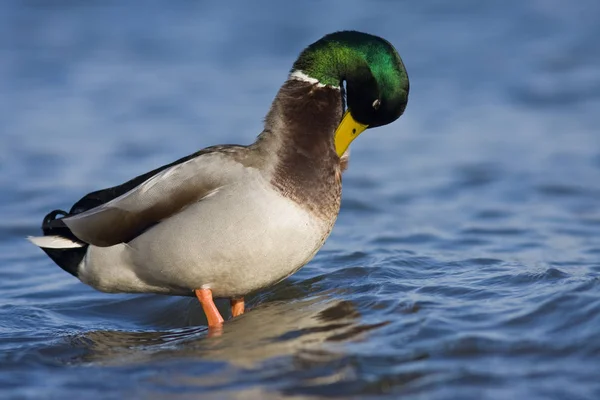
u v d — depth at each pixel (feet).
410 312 30.32
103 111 76.79
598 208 51.55
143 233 30.42
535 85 81.25
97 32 98.43
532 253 41.27
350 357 26.81
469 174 60.08
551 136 68.03
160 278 30.99
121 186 32.42
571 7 103.60
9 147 67.56
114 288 32.24
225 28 98.94
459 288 33.09
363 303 31.89
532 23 98.94
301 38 94.84
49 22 101.40
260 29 98.07
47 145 68.08
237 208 29.32
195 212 29.60
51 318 35.65
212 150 30.91
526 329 28.02
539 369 25.31
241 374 26.35
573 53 89.40
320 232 30.63
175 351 29.30
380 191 57.21
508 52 90.79
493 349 26.68
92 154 65.77
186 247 29.81
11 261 44.80
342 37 32.14
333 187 31.01
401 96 31.91
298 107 31.53
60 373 27.96
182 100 79.10
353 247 43.39
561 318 28.45
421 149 66.85
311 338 28.84
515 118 73.26
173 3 107.65
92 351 30.50
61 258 32.73
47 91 82.33
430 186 57.93
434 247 43.29
